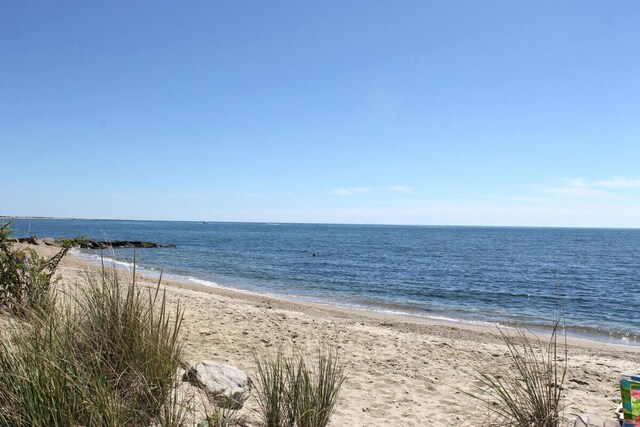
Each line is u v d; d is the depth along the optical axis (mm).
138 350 3746
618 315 17406
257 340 8211
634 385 4199
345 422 4840
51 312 3973
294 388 3957
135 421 3049
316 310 14586
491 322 14602
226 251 48219
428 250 57344
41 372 2895
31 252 6793
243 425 3906
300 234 118750
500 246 71875
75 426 2777
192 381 4398
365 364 7477
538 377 4562
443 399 5973
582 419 4707
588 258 49000
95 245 42969
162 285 16219
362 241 81688
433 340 10031
